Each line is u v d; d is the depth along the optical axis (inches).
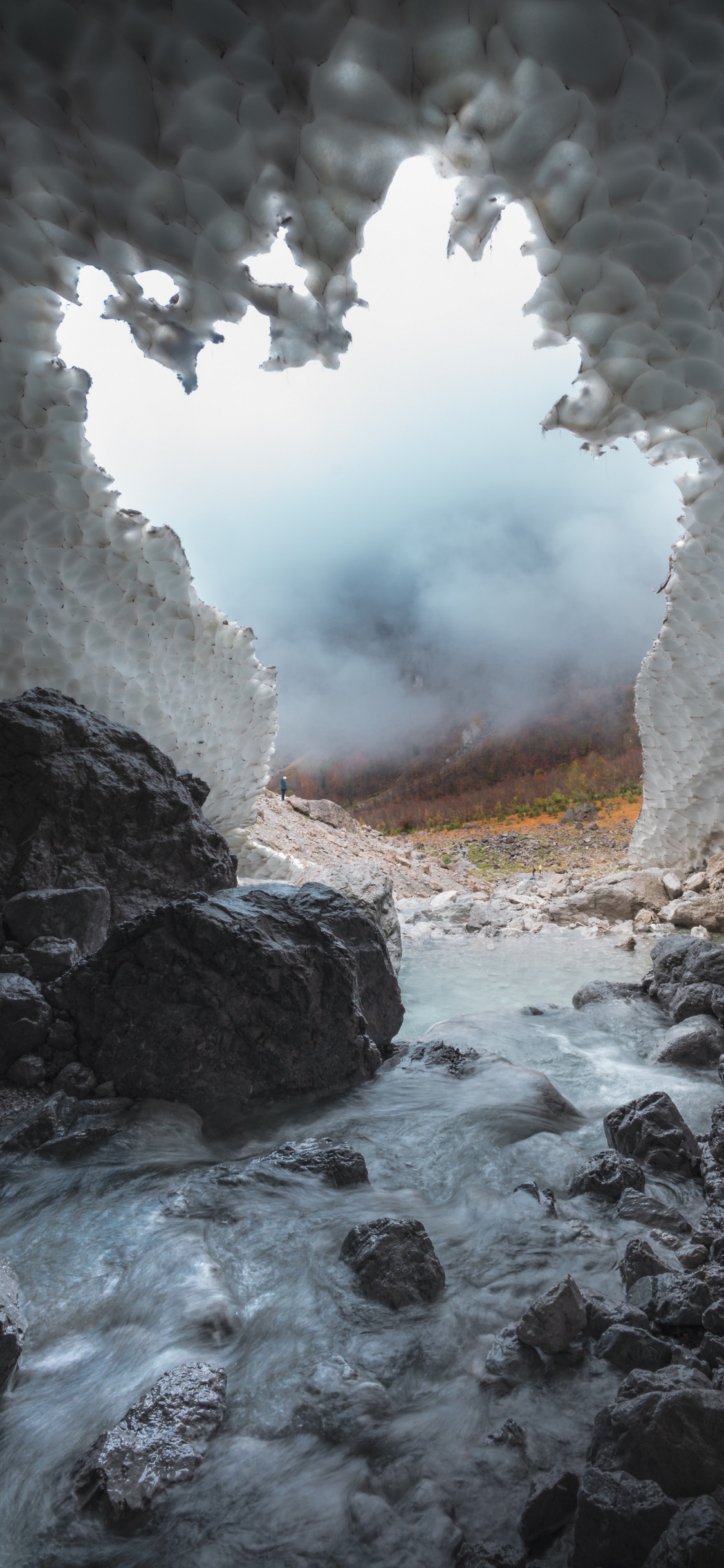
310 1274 127.2
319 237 169.3
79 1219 146.6
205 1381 102.7
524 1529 80.7
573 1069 215.6
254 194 164.1
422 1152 170.1
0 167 177.2
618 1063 219.3
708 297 179.8
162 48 142.6
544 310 192.4
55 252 211.8
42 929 232.4
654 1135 158.7
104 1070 194.9
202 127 153.3
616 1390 99.8
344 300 181.3
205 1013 193.5
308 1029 197.2
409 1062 215.5
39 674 435.5
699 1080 205.3
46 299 284.4
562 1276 123.4
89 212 179.2
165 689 479.8
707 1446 84.0
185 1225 142.2
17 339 302.7
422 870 809.5
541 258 179.9
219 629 491.8
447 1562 78.1
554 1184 152.9
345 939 228.7
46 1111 176.6
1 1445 98.5
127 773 274.1
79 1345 116.9
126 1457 91.6
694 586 450.0
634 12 131.6
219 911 204.1
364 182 161.0
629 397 211.0
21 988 201.3
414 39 138.7
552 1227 135.1
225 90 147.5
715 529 386.6
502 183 162.4
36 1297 126.2
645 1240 129.0
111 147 160.6
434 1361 107.7
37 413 342.3
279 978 195.3
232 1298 123.0
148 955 196.7
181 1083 191.3
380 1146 173.5
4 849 256.1
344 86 145.9
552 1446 91.7
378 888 386.0
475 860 958.4
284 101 148.2
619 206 162.4
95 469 383.9
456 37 138.2
